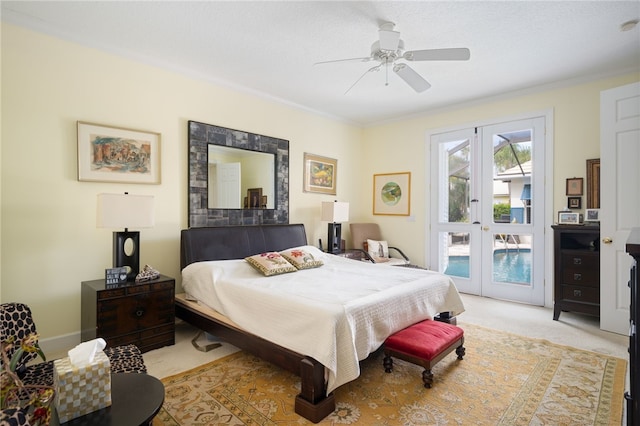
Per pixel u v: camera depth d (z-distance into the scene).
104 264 3.01
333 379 1.88
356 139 5.69
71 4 2.39
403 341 2.27
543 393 2.13
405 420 1.87
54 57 2.74
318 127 5.05
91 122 2.93
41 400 1.09
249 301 2.47
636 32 2.76
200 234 3.49
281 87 4.06
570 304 3.48
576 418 1.88
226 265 3.17
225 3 2.39
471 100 4.52
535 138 4.11
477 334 3.15
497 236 4.44
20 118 2.59
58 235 2.77
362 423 1.84
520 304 4.17
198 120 3.66
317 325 1.99
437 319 3.12
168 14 2.53
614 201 3.15
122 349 1.86
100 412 1.22
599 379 2.30
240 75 3.69
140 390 1.37
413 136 5.21
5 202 2.54
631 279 1.37
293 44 2.99
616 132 3.12
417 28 2.70
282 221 4.50
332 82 3.89
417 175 5.17
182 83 3.53
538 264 4.11
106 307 2.57
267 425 1.82
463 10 2.46
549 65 3.41
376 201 5.66
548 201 4.02
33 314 2.66
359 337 2.10
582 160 3.79
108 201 2.62
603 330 3.23
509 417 1.89
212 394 2.12
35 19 2.59
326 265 3.69
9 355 1.55
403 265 4.84
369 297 2.34
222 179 3.84
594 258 3.36
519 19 2.57
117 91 3.08
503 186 4.38
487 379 2.32
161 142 3.37
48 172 2.72
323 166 5.13
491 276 4.50
